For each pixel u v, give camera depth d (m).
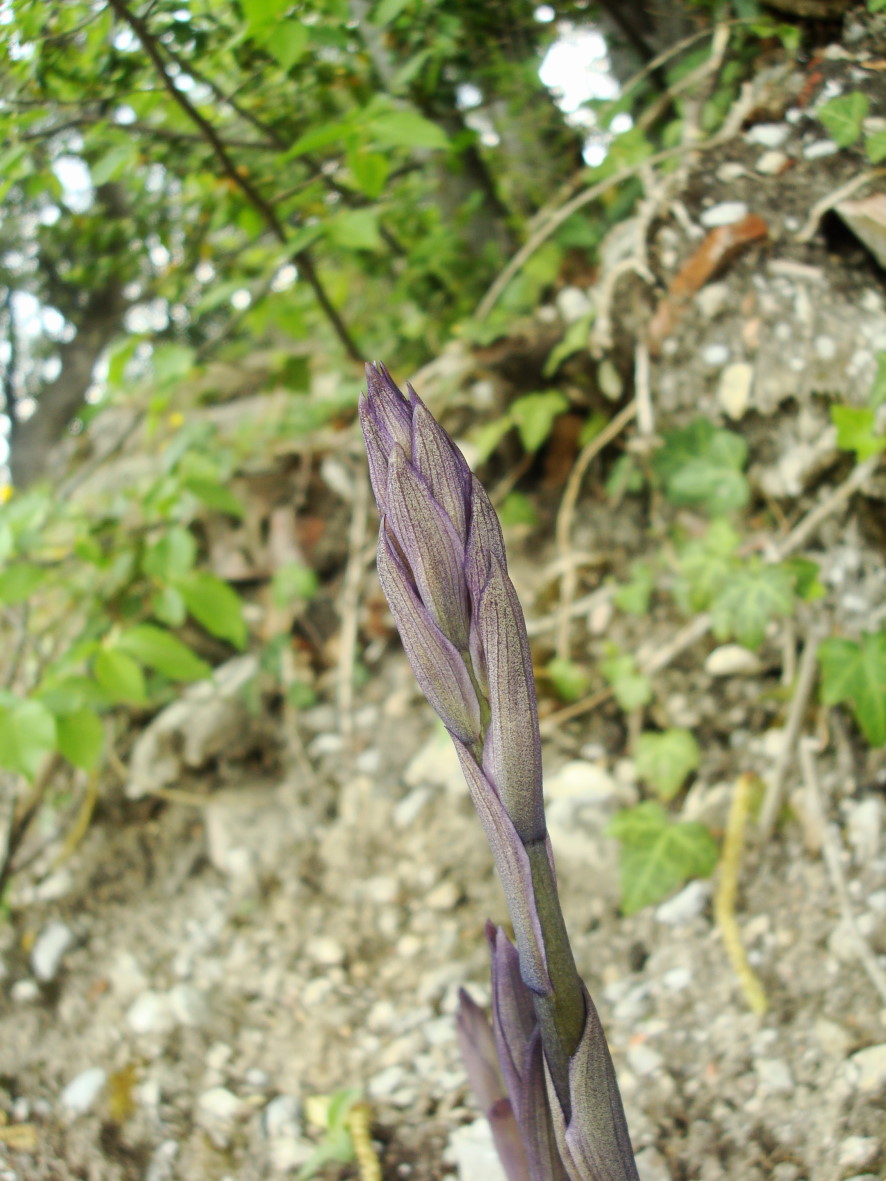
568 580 0.41
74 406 0.61
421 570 0.15
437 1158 0.28
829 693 0.32
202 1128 0.30
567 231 0.41
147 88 0.35
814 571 0.34
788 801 0.34
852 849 0.32
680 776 0.36
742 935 0.31
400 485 0.15
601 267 0.40
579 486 0.44
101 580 0.44
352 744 0.43
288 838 0.40
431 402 0.45
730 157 0.35
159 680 0.44
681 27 0.39
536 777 0.16
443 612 0.16
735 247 0.35
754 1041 0.28
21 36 0.31
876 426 0.32
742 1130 0.26
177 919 0.38
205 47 0.34
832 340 0.33
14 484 0.60
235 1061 0.33
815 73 0.34
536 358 0.43
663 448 0.37
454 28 0.37
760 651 0.37
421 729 0.42
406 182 0.45
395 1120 0.29
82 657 0.36
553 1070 0.17
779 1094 0.27
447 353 0.45
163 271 0.49
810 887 0.32
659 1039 0.29
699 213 0.35
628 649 0.40
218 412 0.55
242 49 0.35
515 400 0.44
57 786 0.43
